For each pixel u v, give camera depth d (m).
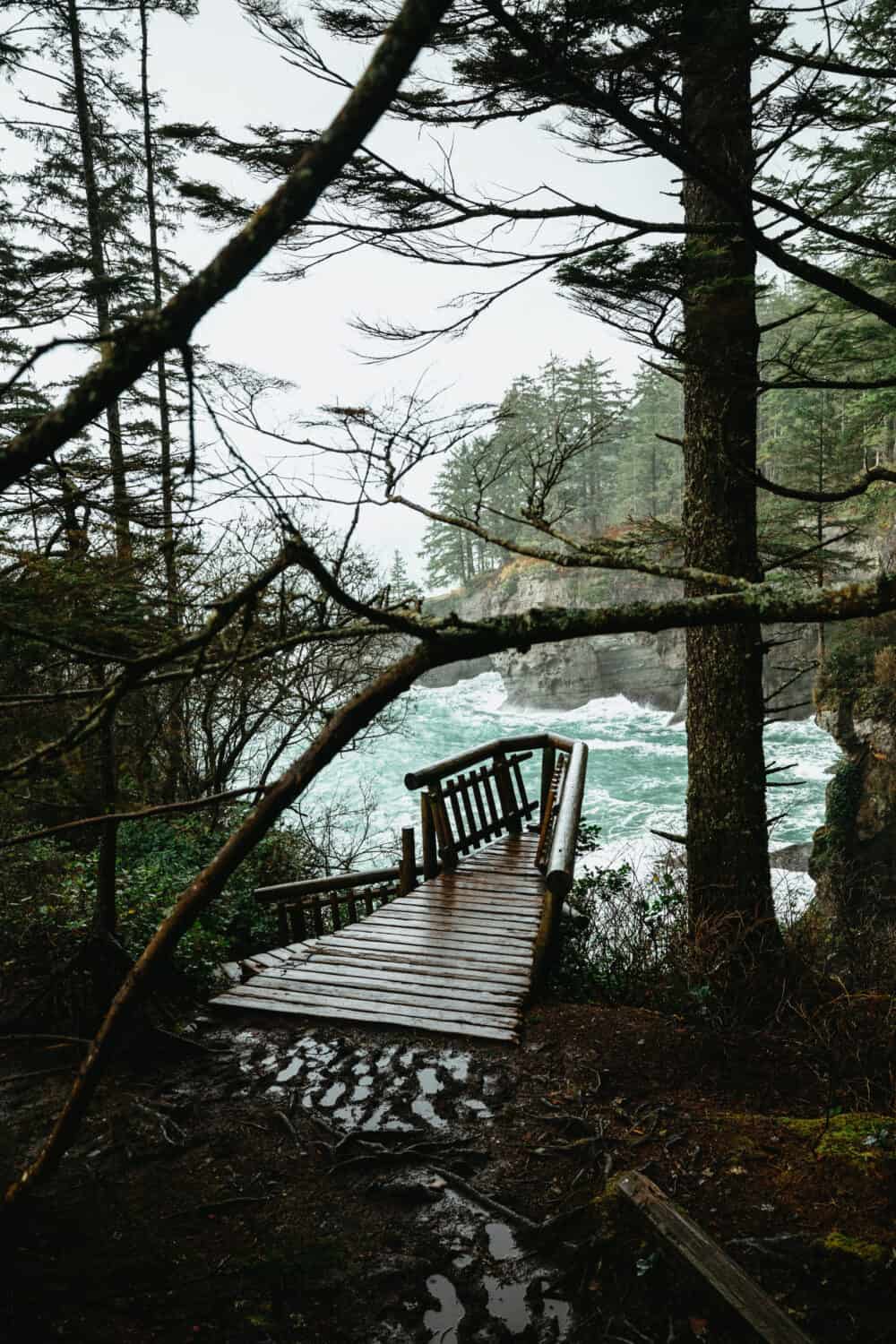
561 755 8.98
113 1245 3.30
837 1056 4.82
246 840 1.13
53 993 4.80
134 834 8.80
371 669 10.91
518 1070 4.78
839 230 2.95
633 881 8.49
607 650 45.25
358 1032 5.23
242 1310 3.00
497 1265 3.25
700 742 6.50
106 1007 4.80
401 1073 4.73
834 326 5.48
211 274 0.71
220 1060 4.85
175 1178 3.78
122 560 2.47
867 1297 2.94
